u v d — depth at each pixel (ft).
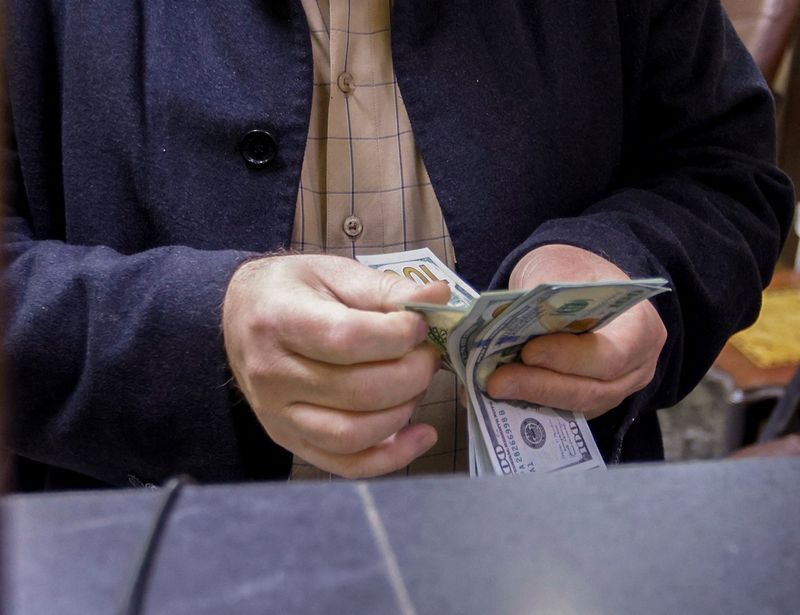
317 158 3.09
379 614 1.04
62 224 3.21
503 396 2.42
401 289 2.32
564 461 2.46
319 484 1.25
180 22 2.91
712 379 6.79
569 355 2.38
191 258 2.65
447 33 3.03
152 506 1.20
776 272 7.94
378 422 2.24
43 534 1.13
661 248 2.99
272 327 2.22
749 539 1.18
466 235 3.03
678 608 1.07
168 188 2.88
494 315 2.14
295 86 2.92
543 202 3.16
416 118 3.01
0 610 0.98
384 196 3.11
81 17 2.91
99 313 2.62
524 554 1.13
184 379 2.57
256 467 2.78
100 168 2.93
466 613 1.05
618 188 3.53
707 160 3.56
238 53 2.92
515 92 3.07
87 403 2.64
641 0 3.31
